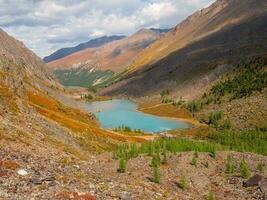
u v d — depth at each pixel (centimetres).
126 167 6278
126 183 4056
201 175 6544
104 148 10112
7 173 3114
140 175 5619
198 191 5712
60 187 3003
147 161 6969
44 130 7788
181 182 5600
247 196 5684
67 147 7294
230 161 7012
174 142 9625
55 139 7588
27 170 3331
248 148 14000
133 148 7706
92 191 3147
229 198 5584
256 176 6184
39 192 2803
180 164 6938
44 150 5538
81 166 4847
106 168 5766
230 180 6400
